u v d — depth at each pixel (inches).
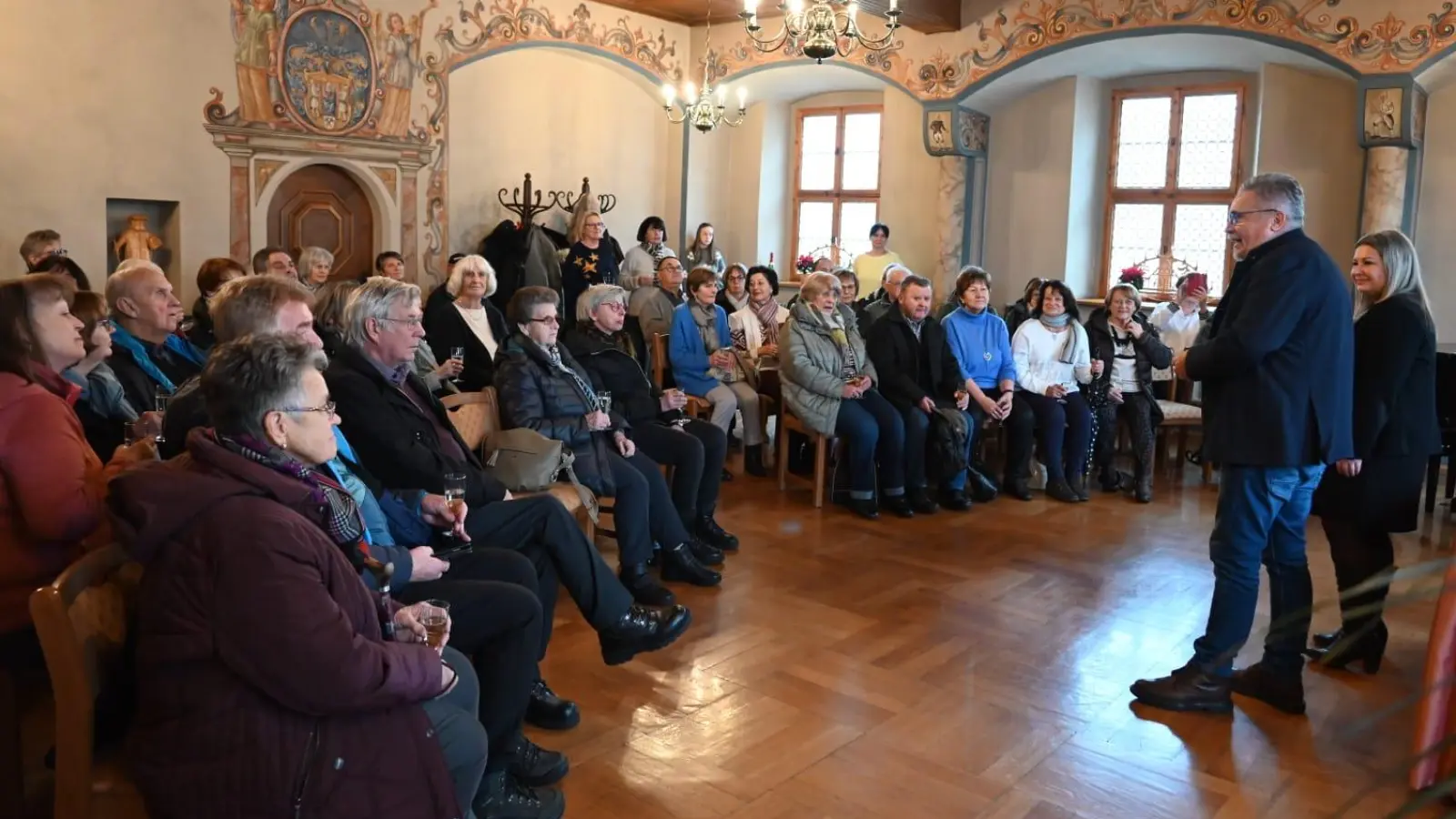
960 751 112.8
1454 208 271.6
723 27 371.9
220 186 268.4
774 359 245.3
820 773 107.3
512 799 96.6
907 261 369.1
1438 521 216.5
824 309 216.7
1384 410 126.0
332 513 76.3
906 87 343.6
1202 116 324.2
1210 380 120.3
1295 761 111.9
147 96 253.6
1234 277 119.8
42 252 210.2
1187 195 327.3
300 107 280.4
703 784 104.7
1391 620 154.9
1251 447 115.8
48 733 88.7
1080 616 155.3
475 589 97.0
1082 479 232.7
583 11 344.2
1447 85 268.5
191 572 64.9
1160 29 289.3
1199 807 102.3
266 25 271.3
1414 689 130.4
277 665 64.4
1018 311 283.6
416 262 311.7
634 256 329.1
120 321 127.4
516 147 341.1
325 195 295.3
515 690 97.8
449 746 77.7
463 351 197.9
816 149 398.3
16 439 79.6
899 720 119.9
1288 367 114.3
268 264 223.3
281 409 71.6
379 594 80.4
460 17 313.0
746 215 402.0
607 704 122.1
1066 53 312.2
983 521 210.5
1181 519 214.7
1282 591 124.4
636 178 380.2
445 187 316.5
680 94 381.1
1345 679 133.5
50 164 240.2
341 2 285.6
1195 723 120.7
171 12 255.4
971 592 165.6
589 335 179.8
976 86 329.4
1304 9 269.9
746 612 154.1
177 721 65.1
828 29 200.7
